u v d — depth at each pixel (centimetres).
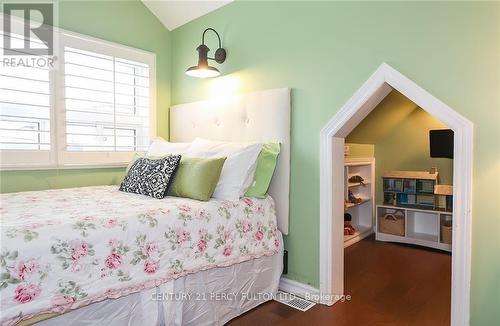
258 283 195
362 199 381
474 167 146
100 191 215
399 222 348
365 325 174
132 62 278
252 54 236
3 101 209
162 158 205
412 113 362
